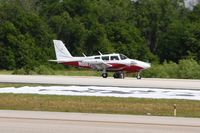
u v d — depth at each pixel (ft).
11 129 121.49
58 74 551.18
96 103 196.24
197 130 127.13
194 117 162.81
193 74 496.64
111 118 152.46
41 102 197.67
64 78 385.29
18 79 351.87
